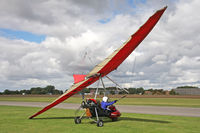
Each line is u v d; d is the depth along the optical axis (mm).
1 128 7926
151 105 22812
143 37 8156
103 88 10094
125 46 7941
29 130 7508
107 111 9672
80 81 10617
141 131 7336
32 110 16391
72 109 17625
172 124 9047
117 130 7512
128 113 14266
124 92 9562
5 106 21109
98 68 9578
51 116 12172
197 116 12414
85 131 7309
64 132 7133
